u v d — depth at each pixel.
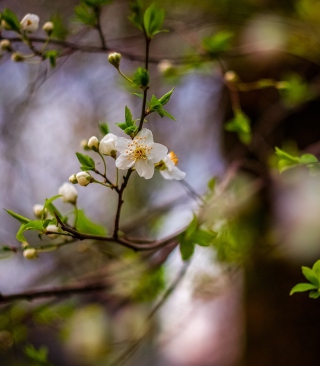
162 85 1.05
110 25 1.09
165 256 0.81
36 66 1.11
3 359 0.91
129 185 1.22
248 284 1.09
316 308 1.05
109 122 1.20
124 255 0.85
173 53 1.09
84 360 1.20
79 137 1.23
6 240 1.19
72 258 1.04
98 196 1.25
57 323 0.93
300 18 1.01
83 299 0.96
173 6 1.03
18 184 1.24
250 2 1.02
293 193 1.02
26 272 1.11
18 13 1.04
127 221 1.12
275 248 0.97
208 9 1.03
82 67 1.16
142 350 1.31
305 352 1.05
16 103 1.13
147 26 0.68
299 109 1.04
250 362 1.11
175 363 1.29
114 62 0.65
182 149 1.19
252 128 1.11
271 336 1.08
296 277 1.02
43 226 0.65
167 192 1.20
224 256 0.85
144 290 0.85
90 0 0.73
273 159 0.86
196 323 1.31
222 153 1.16
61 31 0.79
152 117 1.17
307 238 0.98
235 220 0.85
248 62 1.08
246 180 0.98
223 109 1.17
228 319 1.24
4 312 0.85
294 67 1.05
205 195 0.81
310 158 0.71
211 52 0.80
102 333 1.08
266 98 1.08
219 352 1.25
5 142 1.18
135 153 0.64
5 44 0.73
